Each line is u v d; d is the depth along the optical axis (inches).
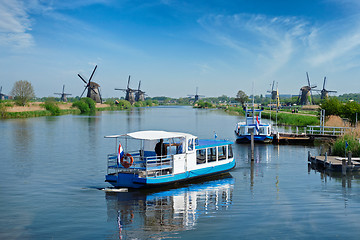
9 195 872.3
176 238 591.2
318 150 1752.0
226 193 901.8
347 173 1147.3
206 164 1056.2
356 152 1323.8
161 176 914.7
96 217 703.7
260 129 2087.8
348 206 770.8
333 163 1179.9
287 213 724.0
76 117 4421.8
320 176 1114.1
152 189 940.6
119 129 2770.7
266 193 900.0
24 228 639.1
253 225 653.3
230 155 1181.7
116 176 918.4
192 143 1007.6
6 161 1366.9
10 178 1071.6
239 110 6692.9
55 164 1307.8
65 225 656.4
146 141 1029.2
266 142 2049.7
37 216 708.0
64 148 1729.8
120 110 7445.9
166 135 954.7
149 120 4037.9
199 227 644.7
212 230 628.7
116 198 848.3
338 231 618.2
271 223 663.1
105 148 1742.1
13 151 1624.0
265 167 1289.4
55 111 4955.7
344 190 920.3
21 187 956.0
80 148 1736.0
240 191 922.1
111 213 729.6
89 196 865.5
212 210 751.1
